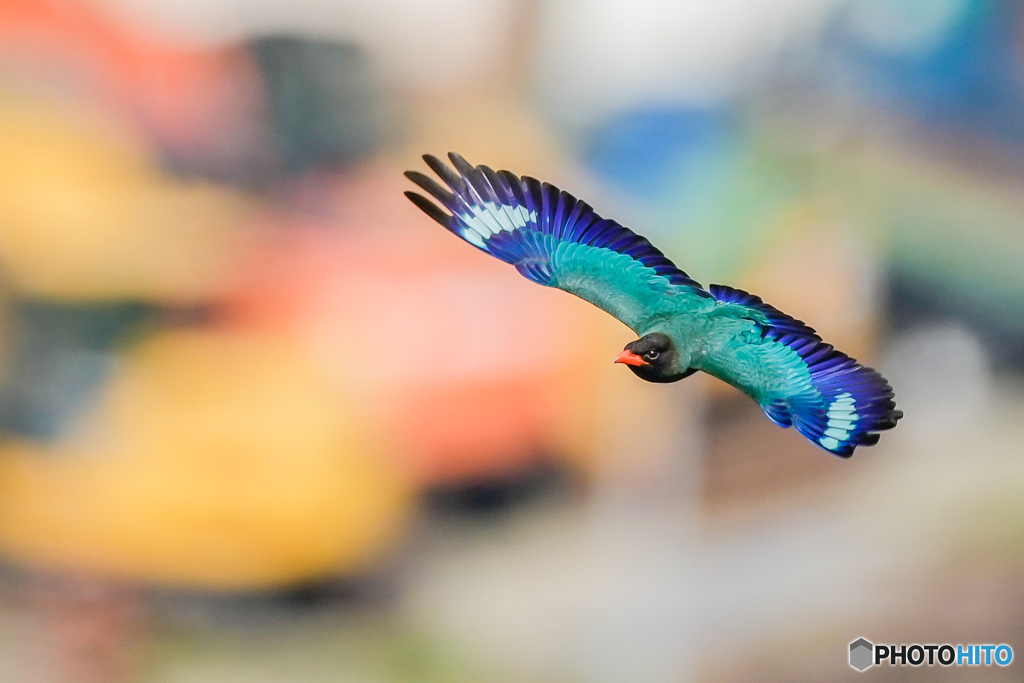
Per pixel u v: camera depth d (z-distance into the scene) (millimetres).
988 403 18438
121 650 13031
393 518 14219
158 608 13297
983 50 20281
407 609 14211
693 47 21531
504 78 20844
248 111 15914
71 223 13695
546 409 15062
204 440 13258
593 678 13945
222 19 16422
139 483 13141
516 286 15062
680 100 20578
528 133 19656
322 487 13438
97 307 13594
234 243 14188
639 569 15109
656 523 15562
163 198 14359
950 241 18812
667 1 21922
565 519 15336
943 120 19906
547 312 15172
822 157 18984
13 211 13531
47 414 13344
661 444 16016
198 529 13141
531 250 9430
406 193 9461
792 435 16609
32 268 13508
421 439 14281
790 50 20625
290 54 16562
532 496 15195
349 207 15273
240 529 13203
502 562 14898
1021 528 15133
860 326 18375
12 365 13320
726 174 18719
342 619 13922
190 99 15609
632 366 9336
